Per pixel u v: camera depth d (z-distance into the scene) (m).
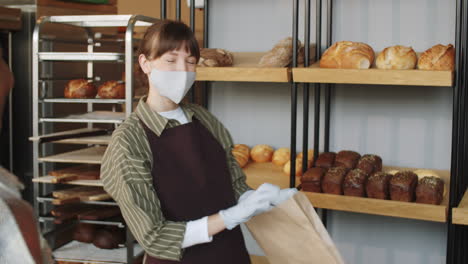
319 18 2.60
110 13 3.60
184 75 1.30
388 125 2.67
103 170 1.32
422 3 2.53
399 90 2.63
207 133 1.47
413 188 2.16
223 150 1.50
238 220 1.26
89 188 2.80
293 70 2.25
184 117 1.44
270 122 2.93
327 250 1.35
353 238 2.81
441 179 2.25
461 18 2.04
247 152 2.84
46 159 2.66
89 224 2.93
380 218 2.73
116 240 2.84
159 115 1.35
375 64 2.36
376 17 2.63
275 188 1.31
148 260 1.42
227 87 2.99
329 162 2.48
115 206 2.86
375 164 2.44
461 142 2.27
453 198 2.08
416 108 2.60
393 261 2.73
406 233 2.69
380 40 2.64
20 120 3.17
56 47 3.21
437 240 2.62
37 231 0.58
